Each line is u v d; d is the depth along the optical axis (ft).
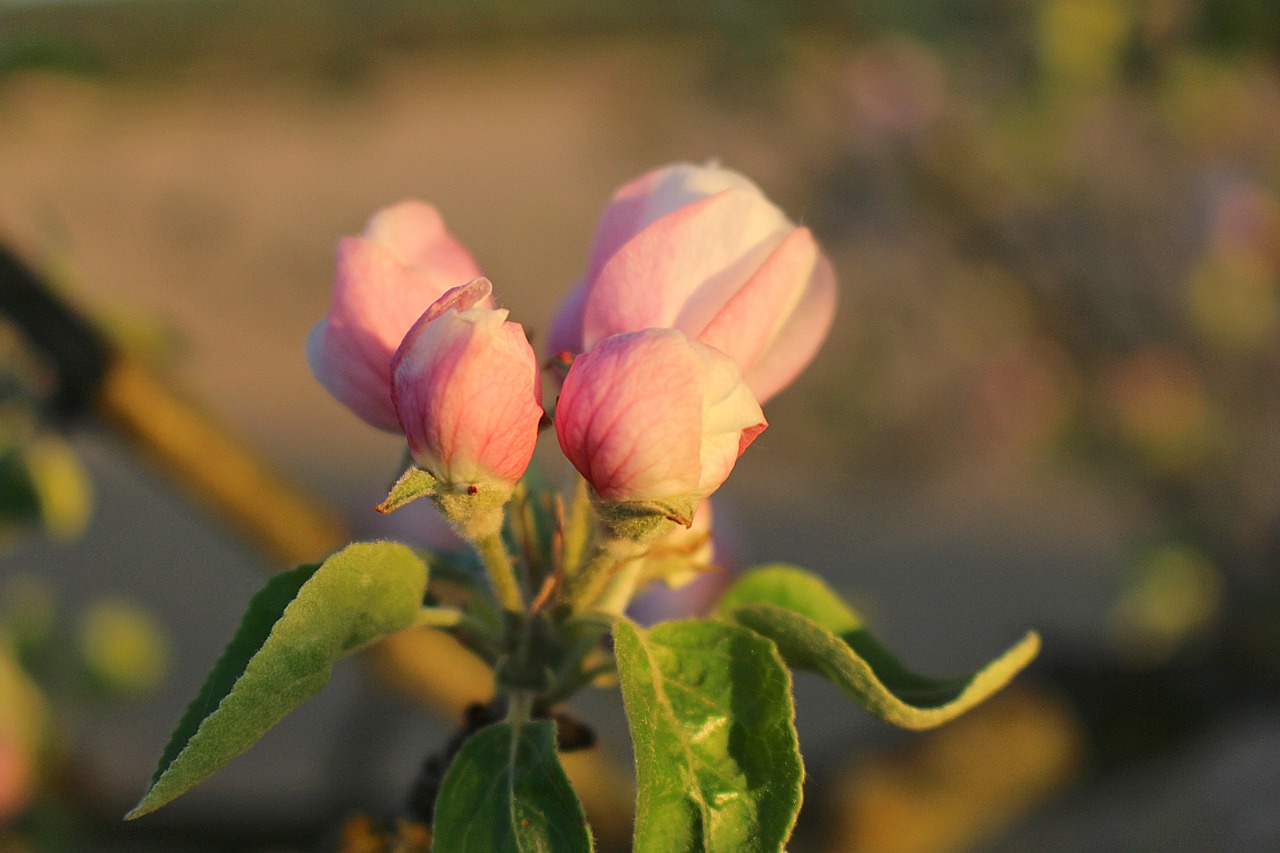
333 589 0.71
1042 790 1.61
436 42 6.30
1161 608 2.38
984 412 3.03
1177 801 2.25
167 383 1.10
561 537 0.76
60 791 1.43
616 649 0.71
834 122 2.93
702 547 0.79
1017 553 3.94
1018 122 2.66
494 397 0.70
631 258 0.73
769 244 0.74
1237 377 2.66
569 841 0.71
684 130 3.16
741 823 0.70
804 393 3.63
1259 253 2.65
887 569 3.91
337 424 4.64
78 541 3.97
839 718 3.07
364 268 0.75
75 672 1.72
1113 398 2.71
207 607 3.62
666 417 0.70
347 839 0.82
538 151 6.36
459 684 1.17
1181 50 2.50
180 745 0.73
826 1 2.84
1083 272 2.77
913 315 3.14
